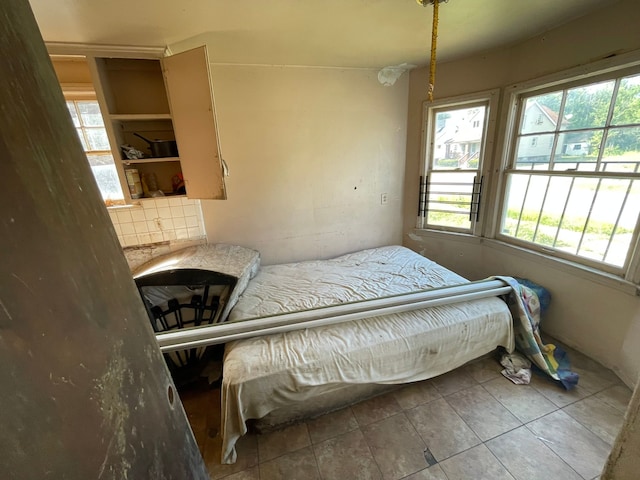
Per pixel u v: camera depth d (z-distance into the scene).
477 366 1.95
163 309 1.83
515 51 2.17
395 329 1.63
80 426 0.34
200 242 2.45
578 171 1.91
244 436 1.52
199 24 1.57
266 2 1.38
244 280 2.07
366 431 1.52
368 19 1.61
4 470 0.24
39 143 0.35
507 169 2.40
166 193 2.12
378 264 2.66
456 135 2.71
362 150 2.87
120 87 1.95
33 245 0.32
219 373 1.95
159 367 0.54
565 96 1.93
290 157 2.64
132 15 1.41
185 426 0.59
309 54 2.16
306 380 1.41
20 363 0.28
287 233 2.81
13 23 0.34
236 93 2.34
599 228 1.84
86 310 0.38
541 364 1.82
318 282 2.31
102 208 0.46
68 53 1.66
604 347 1.85
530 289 2.11
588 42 1.72
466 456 1.37
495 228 2.58
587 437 1.43
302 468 1.35
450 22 1.72
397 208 3.19
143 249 2.26
